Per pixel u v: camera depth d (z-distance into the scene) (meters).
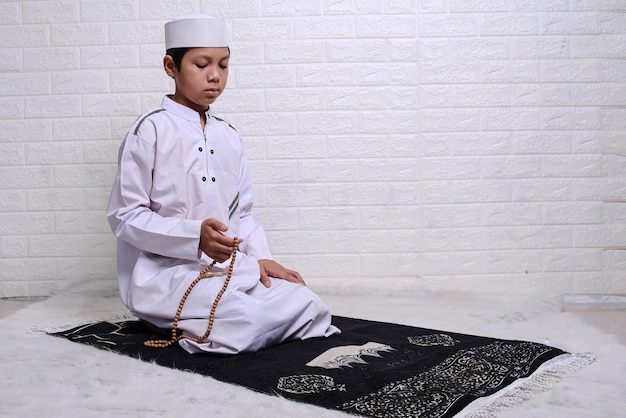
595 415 1.50
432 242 3.19
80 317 2.62
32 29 3.18
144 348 2.09
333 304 2.93
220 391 1.66
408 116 3.17
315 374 1.78
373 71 3.16
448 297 3.09
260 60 3.16
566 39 3.15
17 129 3.19
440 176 3.18
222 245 2.06
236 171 2.43
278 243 3.20
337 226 3.19
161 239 2.14
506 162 3.17
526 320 2.61
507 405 1.57
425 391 1.63
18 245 3.21
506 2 3.14
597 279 3.18
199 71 2.27
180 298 2.12
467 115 3.17
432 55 3.16
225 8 3.15
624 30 3.15
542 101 3.16
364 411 1.51
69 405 1.57
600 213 3.18
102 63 3.17
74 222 3.20
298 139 3.18
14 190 3.20
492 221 3.18
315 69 3.16
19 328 2.42
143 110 3.18
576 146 3.17
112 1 3.16
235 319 2.01
